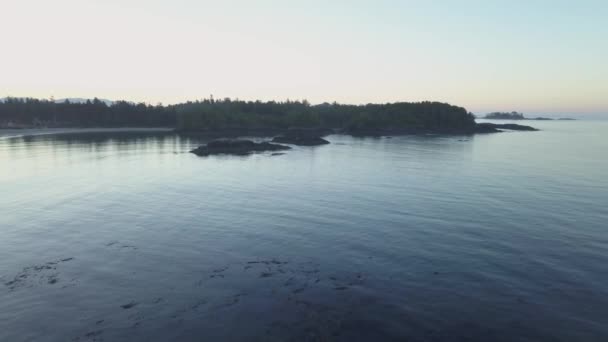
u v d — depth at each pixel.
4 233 28.11
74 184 47.53
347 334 15.27
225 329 15.63
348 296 18.41
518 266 21.88
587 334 15.23
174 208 35.56
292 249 24.80
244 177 53.12
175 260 23.02
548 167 62.59
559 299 18.02
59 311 17.05
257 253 24.16
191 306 17.50
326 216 32.59
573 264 22.17
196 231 28.59
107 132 166.12
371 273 21.06
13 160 70.56
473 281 19.94
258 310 17.12
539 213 33.28
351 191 43.09
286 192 42.69
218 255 23.83
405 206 35.91
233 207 35.88
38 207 35.94
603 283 19.70
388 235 27.42
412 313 16.80
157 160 72.69
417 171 57.88
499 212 33.59
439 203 37.06
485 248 24.75
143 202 37.97
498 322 16.08
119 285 19.62
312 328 15.70
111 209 35.19
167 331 15.48
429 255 23.58
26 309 17.20
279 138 122.19
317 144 112.00
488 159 73.75
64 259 23.16
